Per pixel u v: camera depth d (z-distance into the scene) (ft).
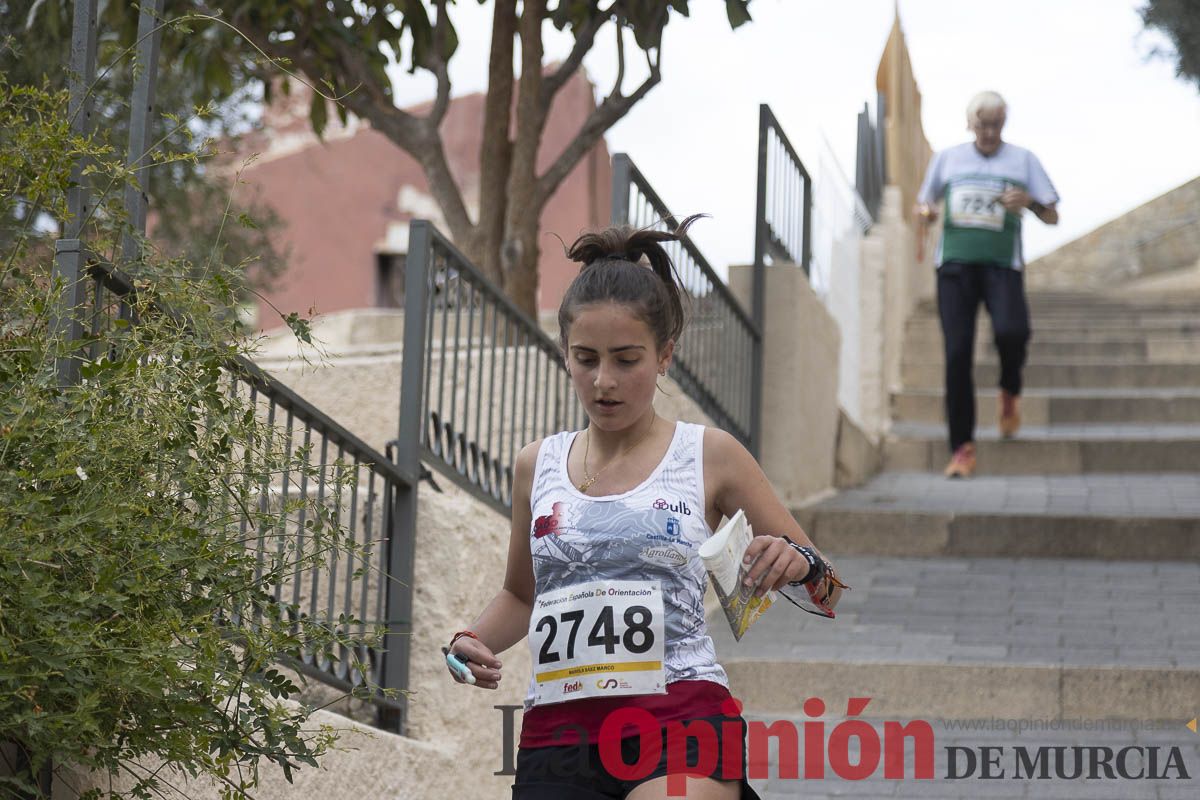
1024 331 28.89
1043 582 21.97
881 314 33.45
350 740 12.59
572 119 54.90
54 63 17.37
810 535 24.50
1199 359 37.22
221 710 9.32
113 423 8.66
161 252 10.28
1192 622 19.35
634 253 8.95
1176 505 25.53
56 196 9.76
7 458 8.45
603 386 8.34
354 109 24.38
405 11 23.80
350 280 56.34
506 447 20.39
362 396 22.52
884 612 20.47
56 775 9.10
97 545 8.35
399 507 14.56
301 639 9.92
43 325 9.24
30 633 8.11
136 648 8.38
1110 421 33.19
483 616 9.24
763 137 24.63
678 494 8.43
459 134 56.13
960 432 29.37
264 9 23.03
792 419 25.70
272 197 56.59
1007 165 28.32
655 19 22.62
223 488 9.64
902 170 41.24
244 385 11.95
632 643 8.20
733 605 8.04
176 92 24.68
